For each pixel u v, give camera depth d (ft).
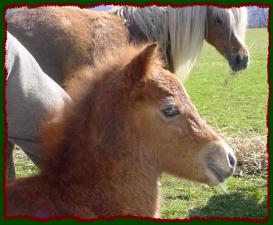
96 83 10.29
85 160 9.79
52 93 11.91
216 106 30.55
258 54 51.80
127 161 10.03
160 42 17.94
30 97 11.39
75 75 11.58
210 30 18.99
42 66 16.90
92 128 9.92
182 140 10.21
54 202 9.39
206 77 43.32
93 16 17.48
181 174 10.55
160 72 10.23
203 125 10.48
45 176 9.66
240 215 14.97
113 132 9.93
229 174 10.59
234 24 19.04
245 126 24.86
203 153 10.34
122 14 17.89
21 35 16.57
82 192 9.69
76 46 16.76
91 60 16.90
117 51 11.31
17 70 11.19
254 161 18.70
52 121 10.30
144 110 10.01
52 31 16.70
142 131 10.09
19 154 20.18
